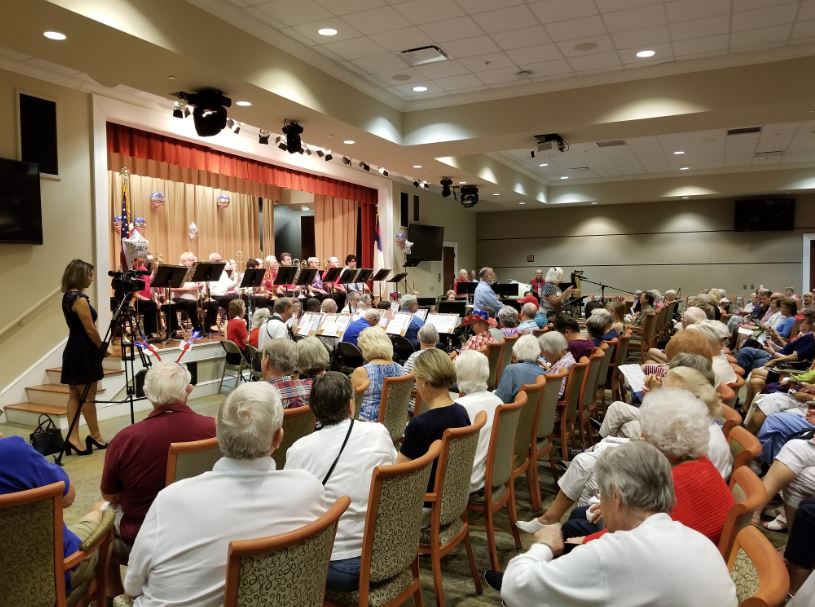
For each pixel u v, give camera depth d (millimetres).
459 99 7488
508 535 3094
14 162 5766
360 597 1767
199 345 6754
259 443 1486
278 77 5691
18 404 5789
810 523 2209
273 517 1460
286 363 2891
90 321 4434
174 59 4742
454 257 15984
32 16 3949
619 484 1293
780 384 4273
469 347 5465
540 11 5102
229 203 10898
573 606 1219
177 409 2176
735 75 6113
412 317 6273
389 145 7852
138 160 8891
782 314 7254
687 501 1597
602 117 6746
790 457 2629
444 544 2303
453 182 11406
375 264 12844
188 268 7258
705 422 1701
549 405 3475
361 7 5039
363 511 1948
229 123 6832
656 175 13625
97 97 6648
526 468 3115
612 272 15516
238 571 1234
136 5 4301
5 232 5691
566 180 14422
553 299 8273
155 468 2070
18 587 1551
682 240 14750
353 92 6852
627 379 3406
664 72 6410
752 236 14078
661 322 8859
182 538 1395
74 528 1908
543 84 6977
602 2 4926
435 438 2408
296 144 6680
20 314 5910
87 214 6555
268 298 9047
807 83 5816
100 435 4789
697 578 1146
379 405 3535
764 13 5121
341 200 12352
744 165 12547
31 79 6020
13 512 1499
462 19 5266
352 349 5773
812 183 12469
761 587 1085
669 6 4996
